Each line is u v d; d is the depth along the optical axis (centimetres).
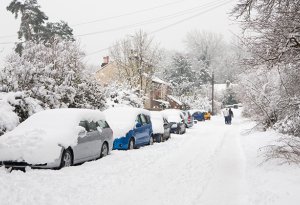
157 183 970
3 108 1502
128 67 4294
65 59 2245
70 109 1296
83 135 1210
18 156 1048
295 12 991
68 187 869
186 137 2552
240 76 2723
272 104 2277
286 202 735
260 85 2441
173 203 773
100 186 902
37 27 5075
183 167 1240
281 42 1019
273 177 979
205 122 4978
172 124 2830
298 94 1333
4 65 1800
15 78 1741
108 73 4994
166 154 1576
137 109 1859
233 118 6159
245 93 2738
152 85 4488
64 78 2102
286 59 1059
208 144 2048
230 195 845
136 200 792
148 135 1920
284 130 2017
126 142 1644
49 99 1864
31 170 1039
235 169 1204
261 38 1070
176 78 8212
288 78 1330
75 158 1164
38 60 2134
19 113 1639
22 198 761
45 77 1869
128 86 3412
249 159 1381
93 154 1295
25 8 5062
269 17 1052
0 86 1703
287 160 1177
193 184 969
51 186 869
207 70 9844
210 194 855
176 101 6656
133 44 4278
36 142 1065
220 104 8650
